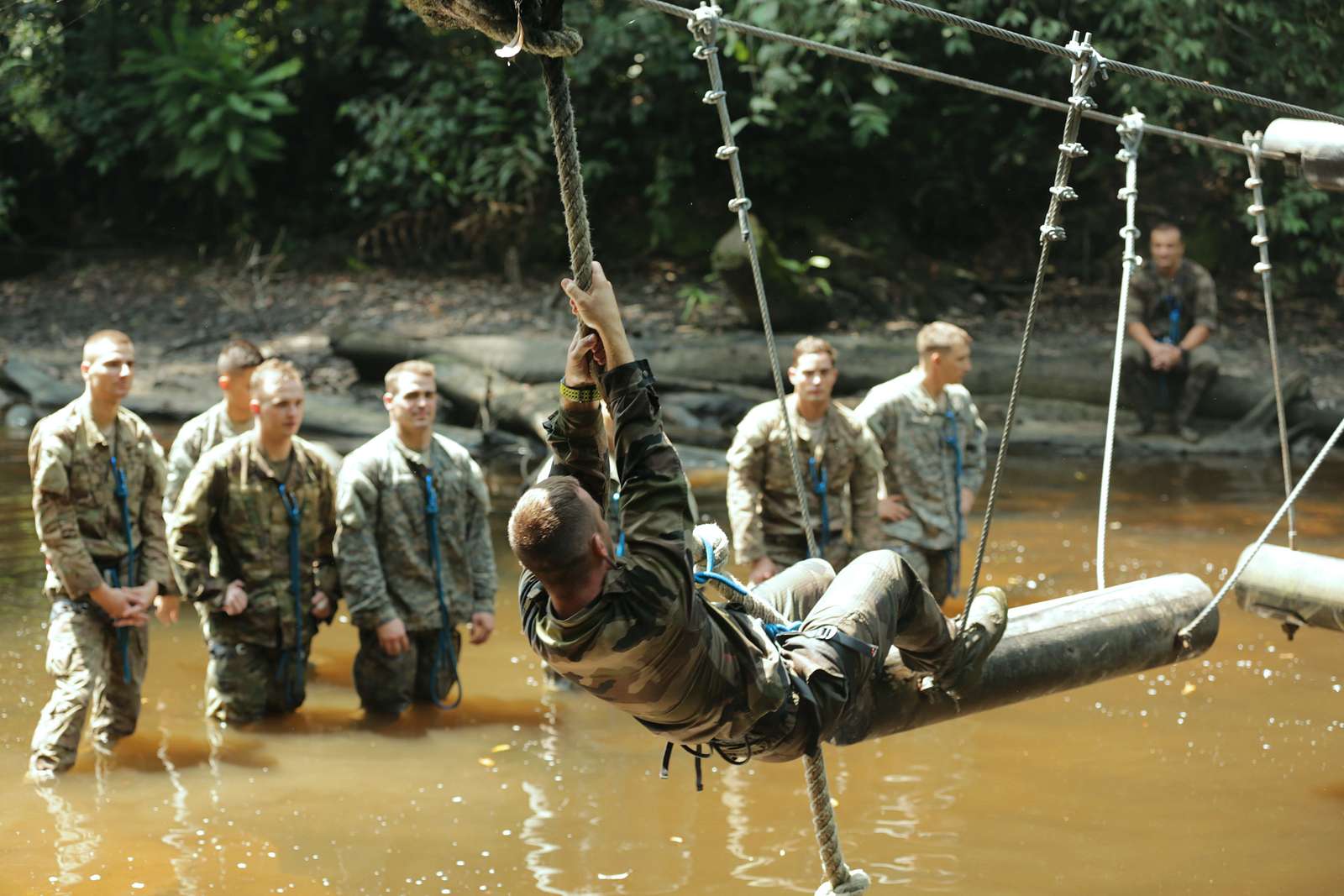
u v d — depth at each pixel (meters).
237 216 22.67
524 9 2.92
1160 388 14.65
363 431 14.21
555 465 3.50
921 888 4.96
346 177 22.94
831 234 20.77
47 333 18.00
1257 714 6.89
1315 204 18.25
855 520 7.63
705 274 21.31
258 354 7.32
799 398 7.43
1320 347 18.05
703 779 6.07
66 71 20.78
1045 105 4.01
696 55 3.64
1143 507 11.42
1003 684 4.18
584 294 3.20
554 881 5.04
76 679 6.16
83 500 6.25
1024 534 10.44
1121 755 6.34
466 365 15.26
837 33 18.02
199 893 4.93
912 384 8.01
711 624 3.36
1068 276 21.78
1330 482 12.62
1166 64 17.05
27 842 5.35
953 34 18.39
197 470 6.70
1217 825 5.54
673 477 3.25
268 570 6.79
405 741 6.55
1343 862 5.19
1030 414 15.36
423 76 21.73
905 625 3.92
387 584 6.91
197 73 20.67
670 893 4.93
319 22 22.70
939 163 21.95
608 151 22.22
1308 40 17.12
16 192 22.39
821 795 3.85
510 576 9.46
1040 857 5.23
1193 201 21.34
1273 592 5.42
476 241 21.58
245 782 6.02
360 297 19.94
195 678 7.47
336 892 4.94
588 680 3.23
